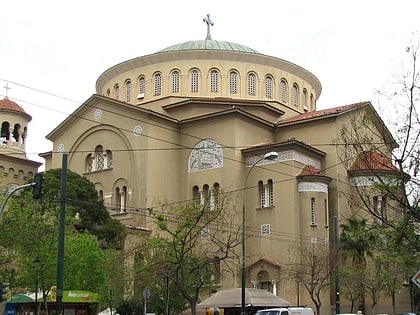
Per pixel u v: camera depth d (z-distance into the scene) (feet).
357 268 151.12
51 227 122.83
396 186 67.97
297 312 114.21
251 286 165.99
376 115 70.85
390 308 169.27
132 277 135.44
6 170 228.02
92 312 143.54
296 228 166.81
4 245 120.88
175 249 109.19
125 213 181.88
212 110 199.00
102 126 195.62
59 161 205.67
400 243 71.87
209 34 239.71
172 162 188.85
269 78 213.25
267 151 176.14
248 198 176.65
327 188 173.47
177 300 130.41
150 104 209.67
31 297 132.05
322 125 185.98
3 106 235.81
